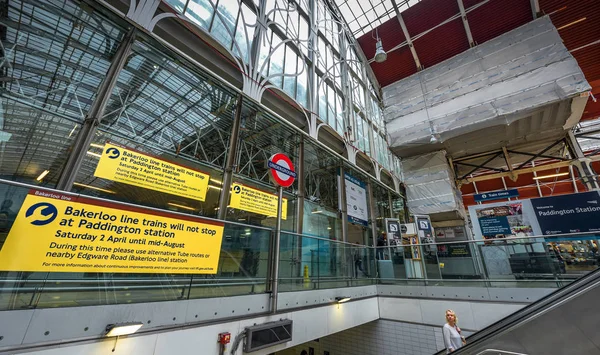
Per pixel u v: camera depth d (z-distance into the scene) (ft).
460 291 23.86
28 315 7.95
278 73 31.86
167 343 10.72
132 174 18.28
